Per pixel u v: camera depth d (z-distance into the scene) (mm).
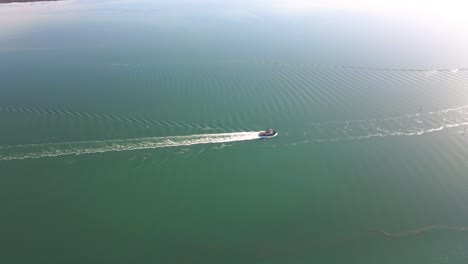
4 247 39688
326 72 83188
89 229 42031
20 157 52031
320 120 63094
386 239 41438
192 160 52875
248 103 68938
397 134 59031
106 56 95188
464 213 44250
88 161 51719
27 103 67812
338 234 42031
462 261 38844
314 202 46125
